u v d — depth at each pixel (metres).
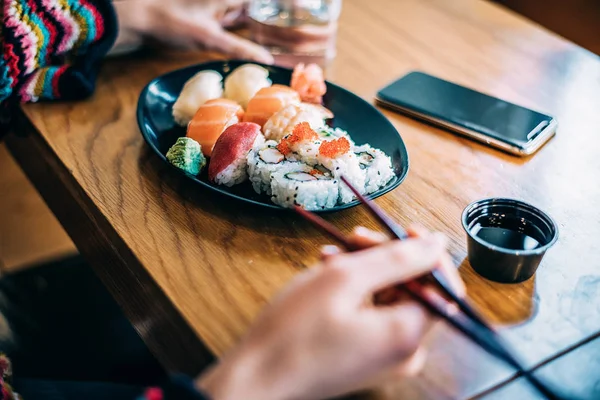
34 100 0.70
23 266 1.04
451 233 0.57
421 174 0.63
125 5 0.76
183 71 0.72
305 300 0.42
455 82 0.76
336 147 0.58
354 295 0.42
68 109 0.70
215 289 0.52
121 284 0.58
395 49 0.82
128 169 0.63
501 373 0.47
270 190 0.59
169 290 0.52
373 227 0.57
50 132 0.67
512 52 0.83
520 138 0.66
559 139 0.68
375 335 0.41
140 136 0.67
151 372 0.77
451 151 0.66
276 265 0.54
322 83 0.70
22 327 0.83
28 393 0.62
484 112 0.70
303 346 0.41
